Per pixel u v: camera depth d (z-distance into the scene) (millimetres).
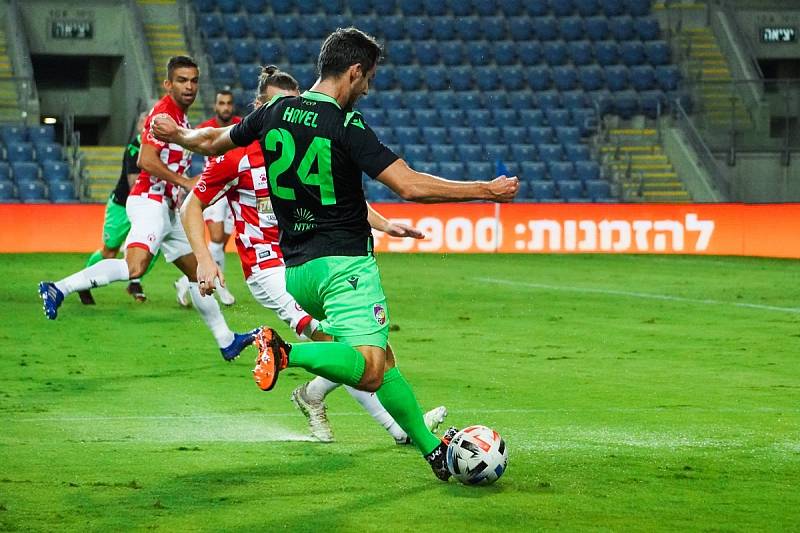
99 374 33031
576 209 90062
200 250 22094
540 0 118250
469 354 38000
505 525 17469
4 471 20859
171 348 38344
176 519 17594
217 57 108000
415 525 17391
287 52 109500
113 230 47688
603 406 28641
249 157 28062
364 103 107438
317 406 24016
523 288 61750
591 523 17656
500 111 108000
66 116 96688
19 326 43219
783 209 87000
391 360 20281
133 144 46375
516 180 18328
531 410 28031
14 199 91500
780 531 17344
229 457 22266
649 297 57500
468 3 117438
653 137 106812
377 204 89188
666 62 115312
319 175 18828
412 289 60812
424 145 103625
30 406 27969
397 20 114438
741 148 105250
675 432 25281
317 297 19438
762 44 118625
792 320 48281
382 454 22656
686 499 19234
